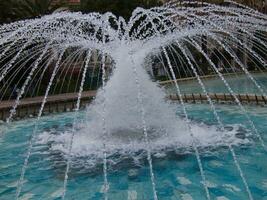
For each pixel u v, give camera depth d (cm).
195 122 1047
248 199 565
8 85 1802
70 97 1703
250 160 724
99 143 842
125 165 711
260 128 984
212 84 2192
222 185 618
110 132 876
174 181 637
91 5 2738
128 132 872
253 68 2561
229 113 1244
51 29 992
